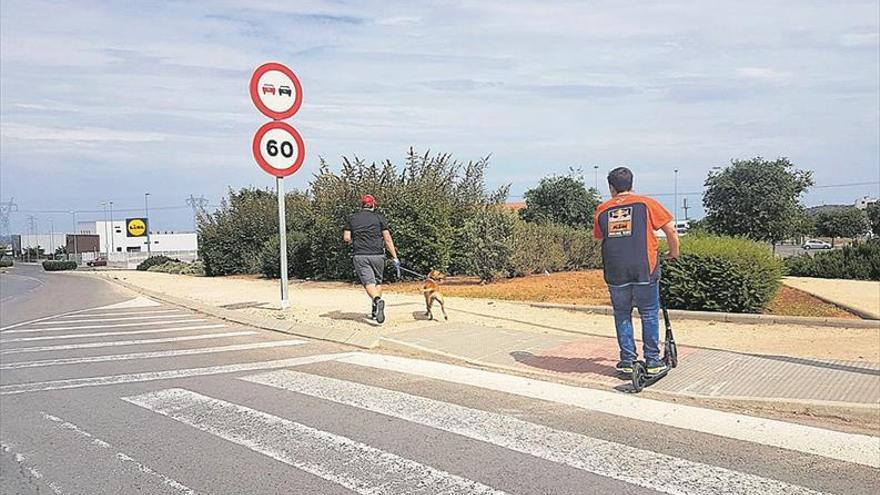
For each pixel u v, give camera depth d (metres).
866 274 18.94
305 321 10.73
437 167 19.89
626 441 5.01
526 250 17.94
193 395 6.67
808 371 6.79
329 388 6.75
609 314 11.42
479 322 10.38
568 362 7.47
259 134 11.27
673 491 4.11
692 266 11.11
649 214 6.39
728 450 4.79
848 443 4.91
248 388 6.87
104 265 73.88
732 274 10.86
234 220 30.44
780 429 5.23
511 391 6.46
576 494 4.11
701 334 9.55
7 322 13.88
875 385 6.23
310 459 4.81
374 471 4.55
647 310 6.45
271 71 11.24
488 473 4.46
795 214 28.64
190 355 8.82
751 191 28.11
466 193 20.14
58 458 5.02
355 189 19.03
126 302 17.31
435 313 11.29
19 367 8.39
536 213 33.19
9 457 5.07
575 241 20.62
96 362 8.56
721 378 6.56
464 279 18.14
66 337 10.92
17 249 118.75
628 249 6.38
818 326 10.06
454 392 6.48
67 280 35.56
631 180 6.63
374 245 10.13
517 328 9.90
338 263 19.94
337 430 5.43
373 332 9.40
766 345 8.62
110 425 5.78
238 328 11.20
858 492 4.06
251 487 4.36
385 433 5.32
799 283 16.22
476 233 17.03
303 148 11.89
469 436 5.20
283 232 11.95
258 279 24.69
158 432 5.54
